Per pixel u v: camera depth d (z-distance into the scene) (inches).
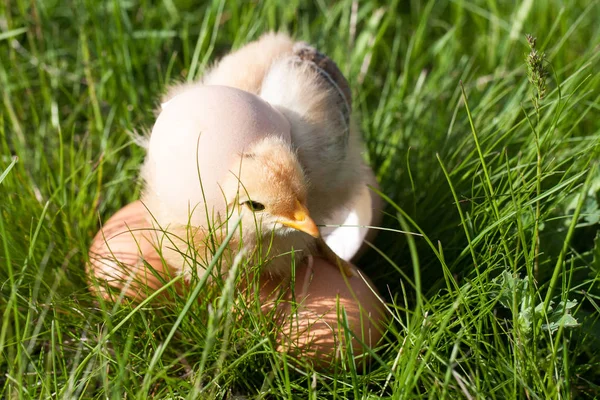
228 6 27.2
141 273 19.4
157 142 18.5
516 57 25.8
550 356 18.2
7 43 25.8
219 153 18.1
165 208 18.8
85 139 23.7
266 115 18.5
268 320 18.7
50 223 21.1
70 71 25.8
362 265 21.8
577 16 26.7
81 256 20.8
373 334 19.0
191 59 26.2
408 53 25.0
